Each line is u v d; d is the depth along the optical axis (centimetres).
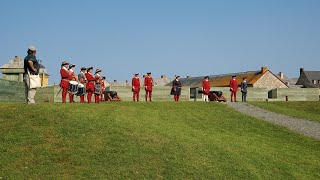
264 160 2005
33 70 2205
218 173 1622
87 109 2325
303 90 5941
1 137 1753
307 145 2609
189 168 1609
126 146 1745
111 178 1469
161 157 1673
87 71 3238
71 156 1619
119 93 4831
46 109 2112
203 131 2592
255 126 3030
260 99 5647
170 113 3047
